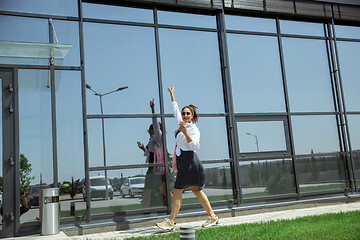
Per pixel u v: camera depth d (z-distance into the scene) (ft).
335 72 23.07
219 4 20.53
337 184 21.79
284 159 20.80
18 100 16.12
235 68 20.76
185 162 15.44
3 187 15.35
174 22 19.88
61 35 17.22
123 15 18.75
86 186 16.38
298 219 15.17
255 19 21.81
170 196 17.84
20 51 15.64
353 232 12.14
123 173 17.28
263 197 19.85
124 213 16.97
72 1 17.65
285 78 21.71
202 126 19.36
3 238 14.96
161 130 18.42
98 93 17.51
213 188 18.92
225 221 17.08
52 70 16.74
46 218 14.78
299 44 22.67
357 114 23.39
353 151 22.77
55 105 16.58
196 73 19.83
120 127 17.62
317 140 21.88
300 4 22.58
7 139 15.71
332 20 23.49
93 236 14.99
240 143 20.01
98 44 17.94
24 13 16.71
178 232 13.98
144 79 18.57
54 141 16.28
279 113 21.20
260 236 12.18
